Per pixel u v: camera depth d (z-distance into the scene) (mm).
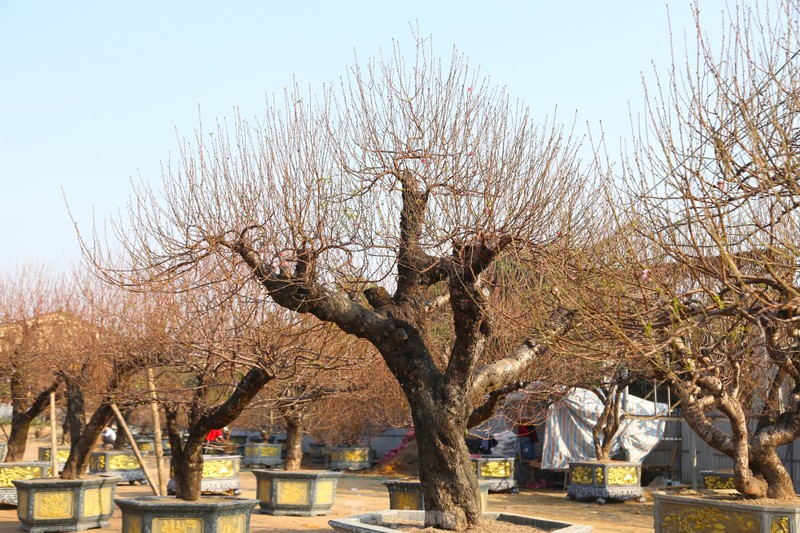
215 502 11062
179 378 14773
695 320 9258
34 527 14070
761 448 11227
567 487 22031
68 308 17578
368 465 31562
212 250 9578
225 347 11062
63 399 18125
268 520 16438
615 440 22781
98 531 14477
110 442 33031
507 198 9594
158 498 11539
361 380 13438
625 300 8445
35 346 18047
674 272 8680
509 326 9625
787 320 6871
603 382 15922
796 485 19453
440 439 9336
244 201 9789
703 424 11555
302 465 33656
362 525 9352
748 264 8891
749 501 10898
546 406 17688
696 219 7609
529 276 10367
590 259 8797
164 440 33406
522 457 26359
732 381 11305
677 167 8031
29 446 37844
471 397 9516
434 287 13766
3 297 19219
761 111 7898
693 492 12172
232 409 11289
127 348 12406
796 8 7992
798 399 11367
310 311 9414
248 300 10992
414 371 9578
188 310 11867
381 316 9727
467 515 9273
